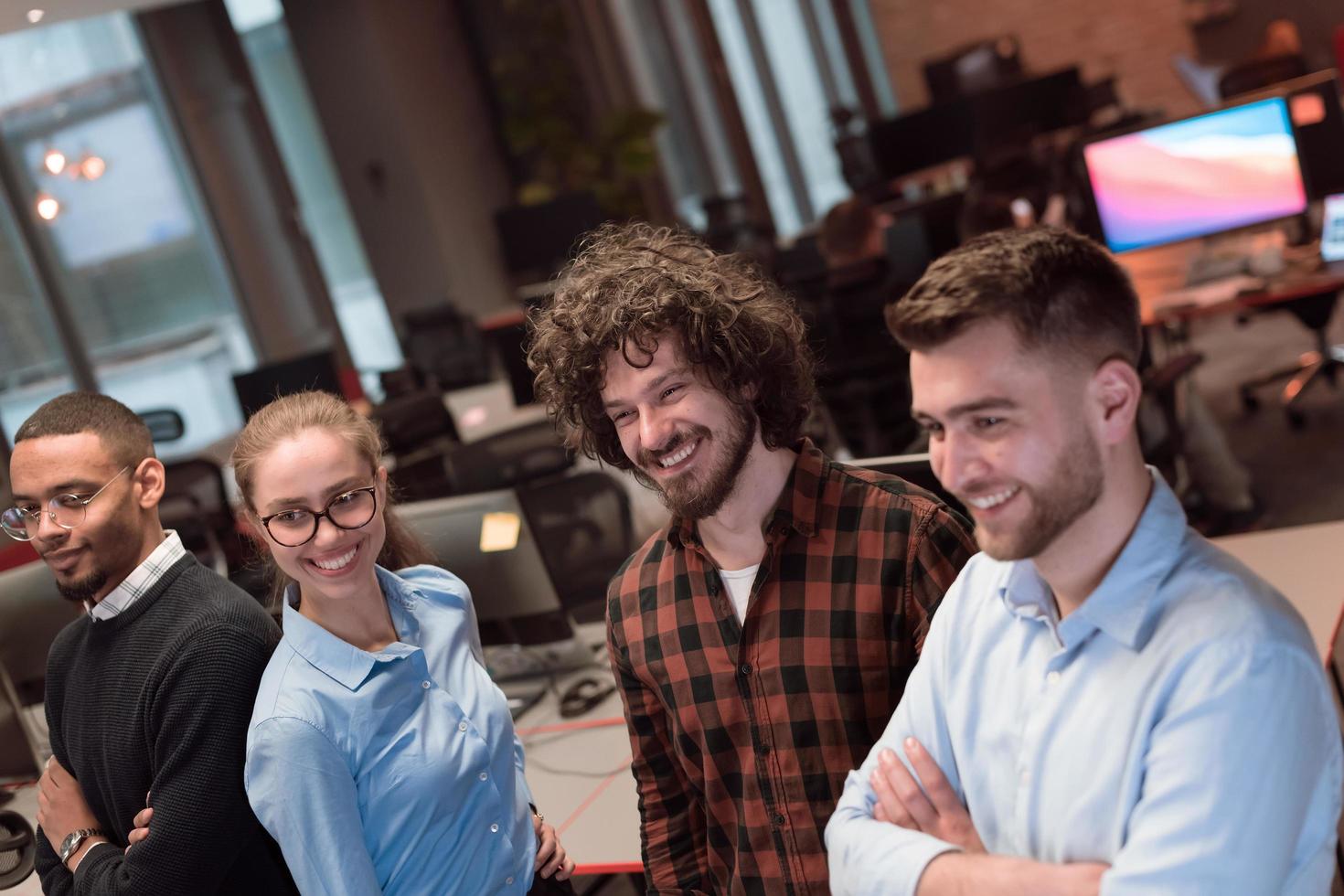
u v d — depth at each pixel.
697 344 1.42
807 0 13.19
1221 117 4.31
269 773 1.50
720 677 1.54
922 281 1.06
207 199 7.52
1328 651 2.01
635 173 9.71
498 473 4.18
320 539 1.57
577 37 10.07
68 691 1.81
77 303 6.66
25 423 1.78
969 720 1.21
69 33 6.86
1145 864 0.99
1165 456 4.01
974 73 10.77
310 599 1.63
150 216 7.19
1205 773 0.98
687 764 1.60
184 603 1.72
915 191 9.39
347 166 9.07
